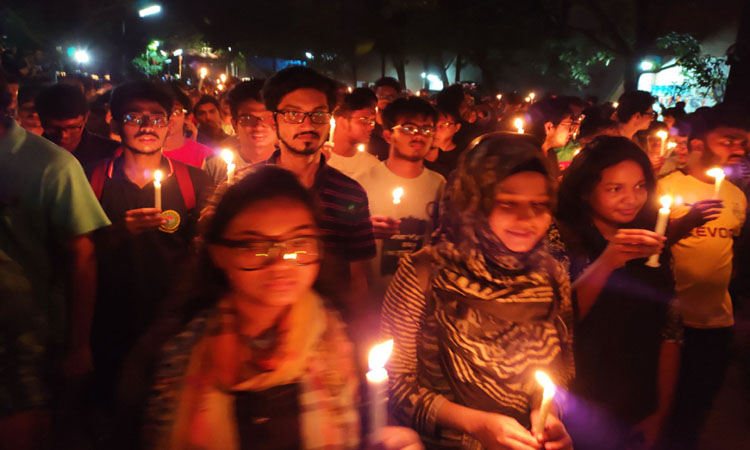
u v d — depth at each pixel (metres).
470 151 1.95
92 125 5.77
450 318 1.91
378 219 3.21
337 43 24.16
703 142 3.32
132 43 29.09
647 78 21.66
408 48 22.75
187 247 3.01
